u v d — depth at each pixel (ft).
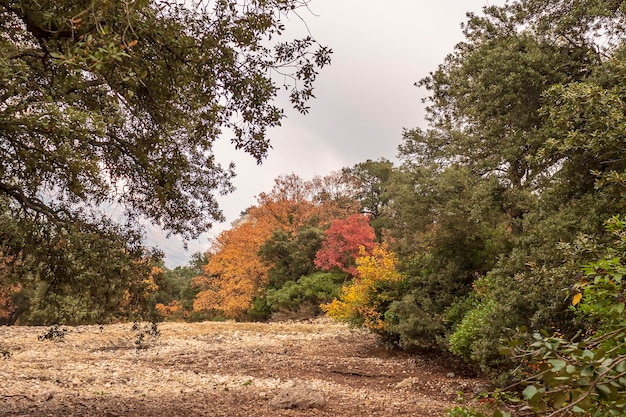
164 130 23.25
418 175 52.37
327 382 43.04
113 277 24.31
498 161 44.57
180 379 41.68
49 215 22.07
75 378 39.88
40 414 25.18
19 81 17.33
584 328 23.13
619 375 5.22
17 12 15.74
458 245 52.85
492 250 49.32
